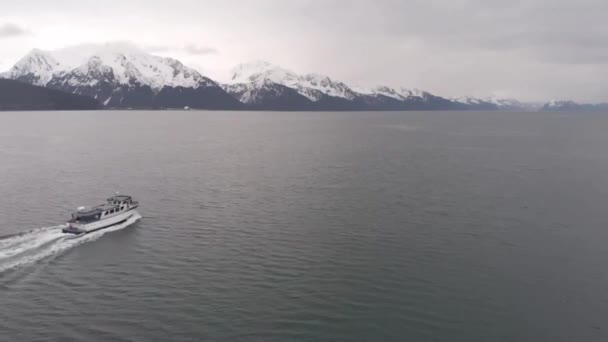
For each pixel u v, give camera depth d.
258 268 47.72
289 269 47.50
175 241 56.16
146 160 123.62
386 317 38.00
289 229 60.75
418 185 89.50
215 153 140.88
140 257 50.78
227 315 37.91
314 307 39.47
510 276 46.16
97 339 34.22
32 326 35.91
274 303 40.06
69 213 68.25
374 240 56.50
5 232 59.19
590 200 76.62
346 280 44.94
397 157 132.38
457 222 64.12
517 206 72.88
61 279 44.81
